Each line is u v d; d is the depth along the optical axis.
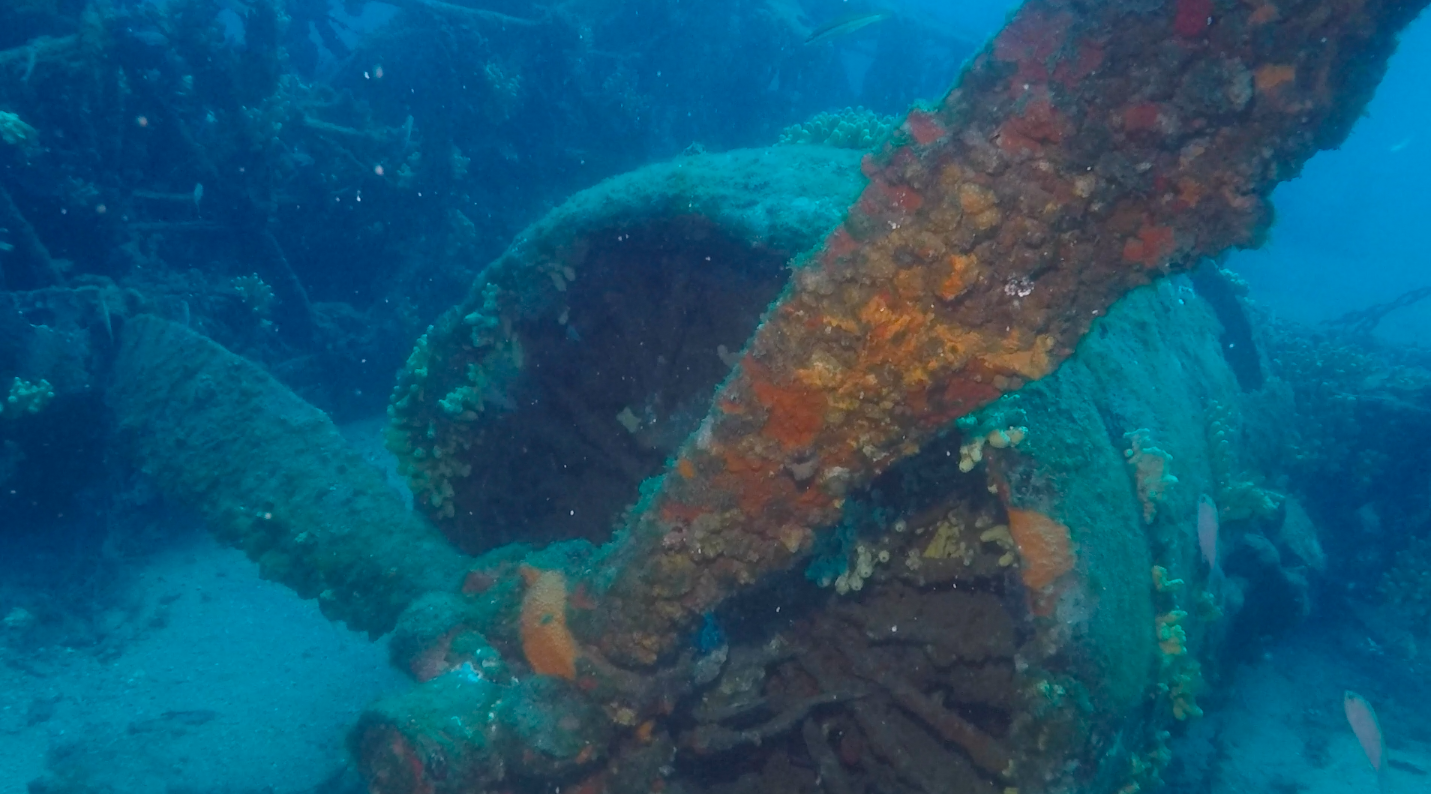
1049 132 2.34
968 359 2.69
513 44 15.95
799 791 4.38
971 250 2.51
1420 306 29.91
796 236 4.39
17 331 8.01
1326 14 2.11
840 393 2.79
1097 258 2.55
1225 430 6.93
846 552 4.02
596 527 5.89
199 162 10.63
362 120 12.88
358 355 12.24
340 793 6.16
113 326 8.83
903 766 3.97
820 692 4.25
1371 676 9.31
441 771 3.65
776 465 3.01
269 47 11.05
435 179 13.20
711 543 3.25
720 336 5.14
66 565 8.77
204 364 6.63
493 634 4.28
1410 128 133.00
